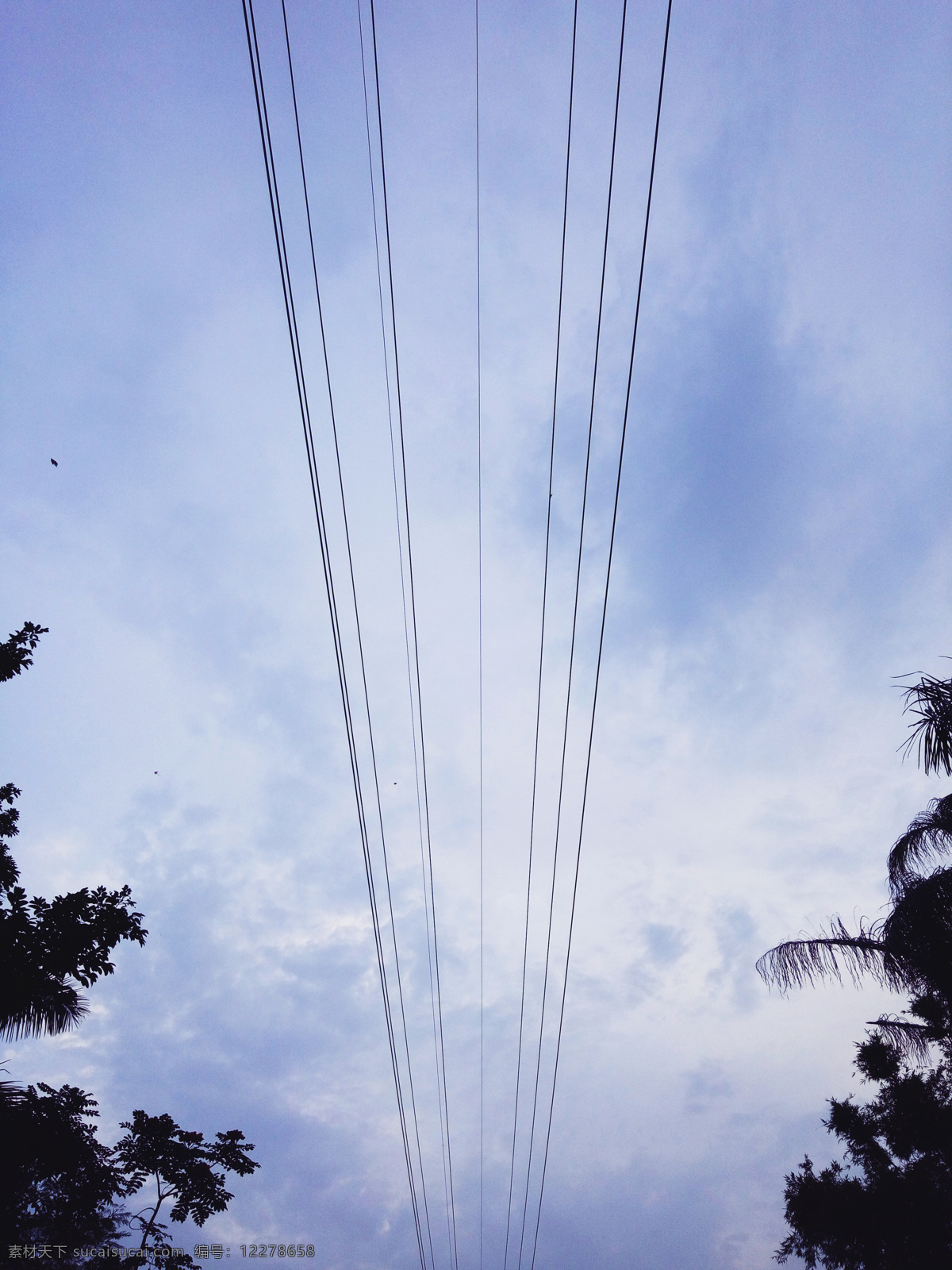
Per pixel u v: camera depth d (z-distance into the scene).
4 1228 10.73
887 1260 14.41
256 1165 13.64
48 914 9.02
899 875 12.09
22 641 11.19
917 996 13.42
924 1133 15.11
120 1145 13.02
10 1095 10.89
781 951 12.93
